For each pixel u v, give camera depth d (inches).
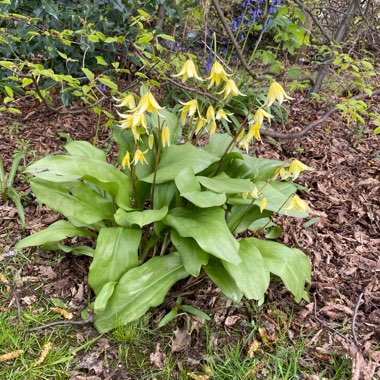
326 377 85.5
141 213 83.8
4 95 183.5
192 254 82.2
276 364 86.4
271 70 173.9
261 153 170.4
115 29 172.4
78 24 162.4
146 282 87.6
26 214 124.6
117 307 86.1
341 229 134.3
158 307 97.2
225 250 75.5
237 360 85.8
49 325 90.2
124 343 88.3
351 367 86.6
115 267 86.1
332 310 102.2
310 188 153.7
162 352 87.1
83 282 103.0
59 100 185.6
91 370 82.4
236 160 101.3
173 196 96.0
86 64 181.0
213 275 87.3
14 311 93.6
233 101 179.5
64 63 175.0
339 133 196.5
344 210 143.3
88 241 115.4
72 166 84.0
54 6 144.6
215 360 86.5
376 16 251.4
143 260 104.1
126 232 87.7
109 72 185.9
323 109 213.5
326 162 170.9
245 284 79.1
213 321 95.3
